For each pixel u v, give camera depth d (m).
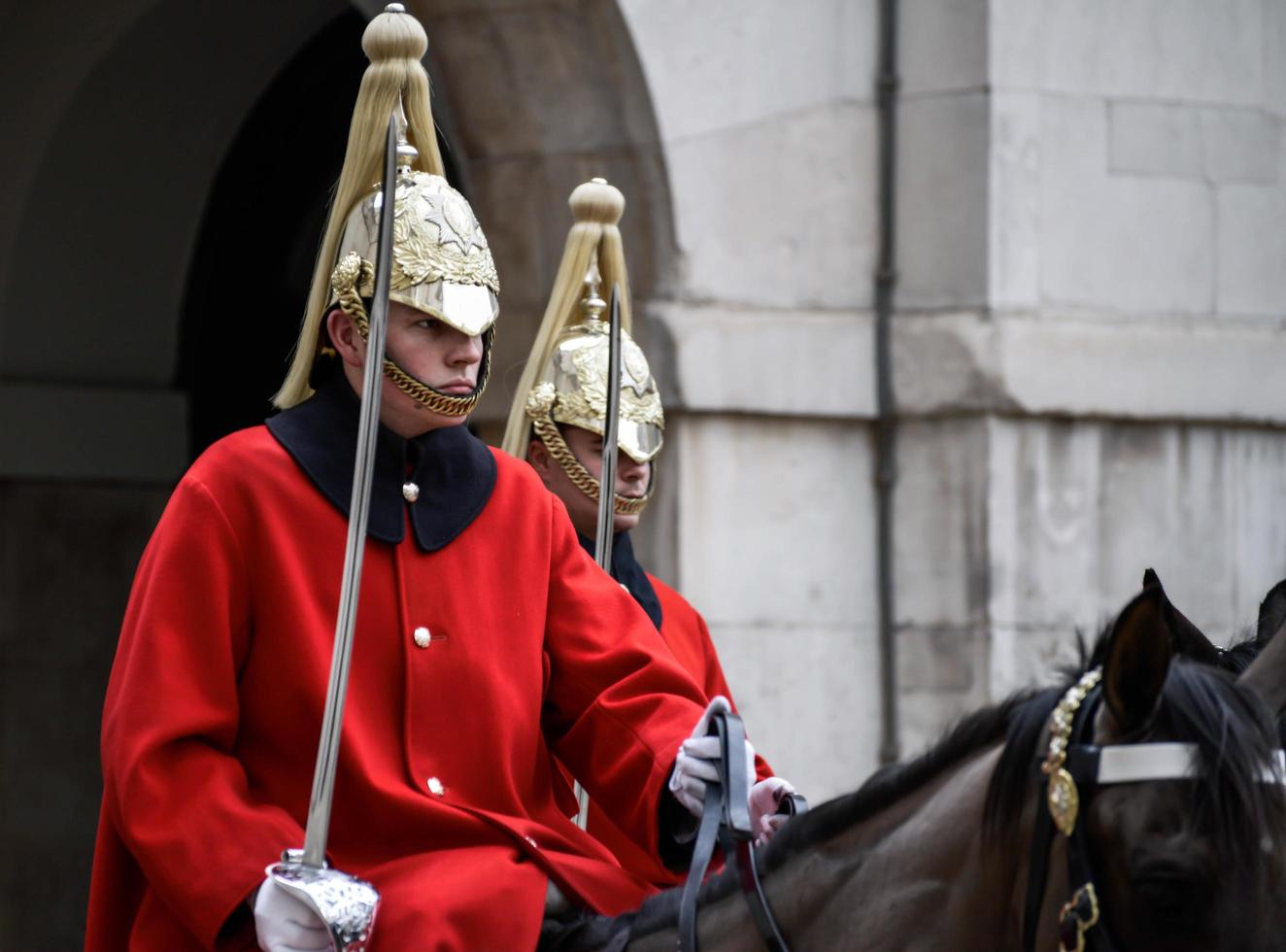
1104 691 7.46
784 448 22.45
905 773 8.54
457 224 11.16
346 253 11.23
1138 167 23.39
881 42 22.97
